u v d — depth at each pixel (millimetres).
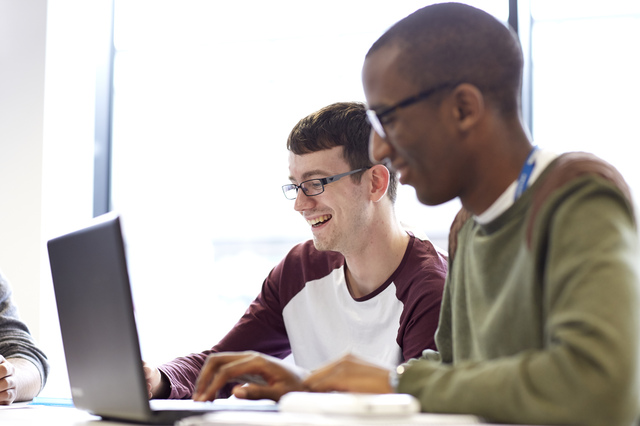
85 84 3238
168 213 3410
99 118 3324
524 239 1025
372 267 1801
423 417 820
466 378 898
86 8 3254
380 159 1087
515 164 1067
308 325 1939
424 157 1051
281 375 1146
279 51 3295
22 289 3000
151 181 3400
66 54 3158
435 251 1825
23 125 3072
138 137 3408
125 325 1064
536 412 822
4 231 3041
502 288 1084
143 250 3381
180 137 3432
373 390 972
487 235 1121
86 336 1185
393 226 1814
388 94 1050
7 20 3115
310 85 3264
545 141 2869
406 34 1057
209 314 3420
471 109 1032
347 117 1800
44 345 2990
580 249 887
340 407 825
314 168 1784
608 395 785
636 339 809
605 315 816
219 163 3439
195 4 3381
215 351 1916
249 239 3469
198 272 3436
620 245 871
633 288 833
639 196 2887
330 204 1784
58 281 1261
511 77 1063
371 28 3115
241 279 3465
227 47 3361
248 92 3361
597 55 2885
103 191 3328
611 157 2883
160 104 3412
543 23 2881
